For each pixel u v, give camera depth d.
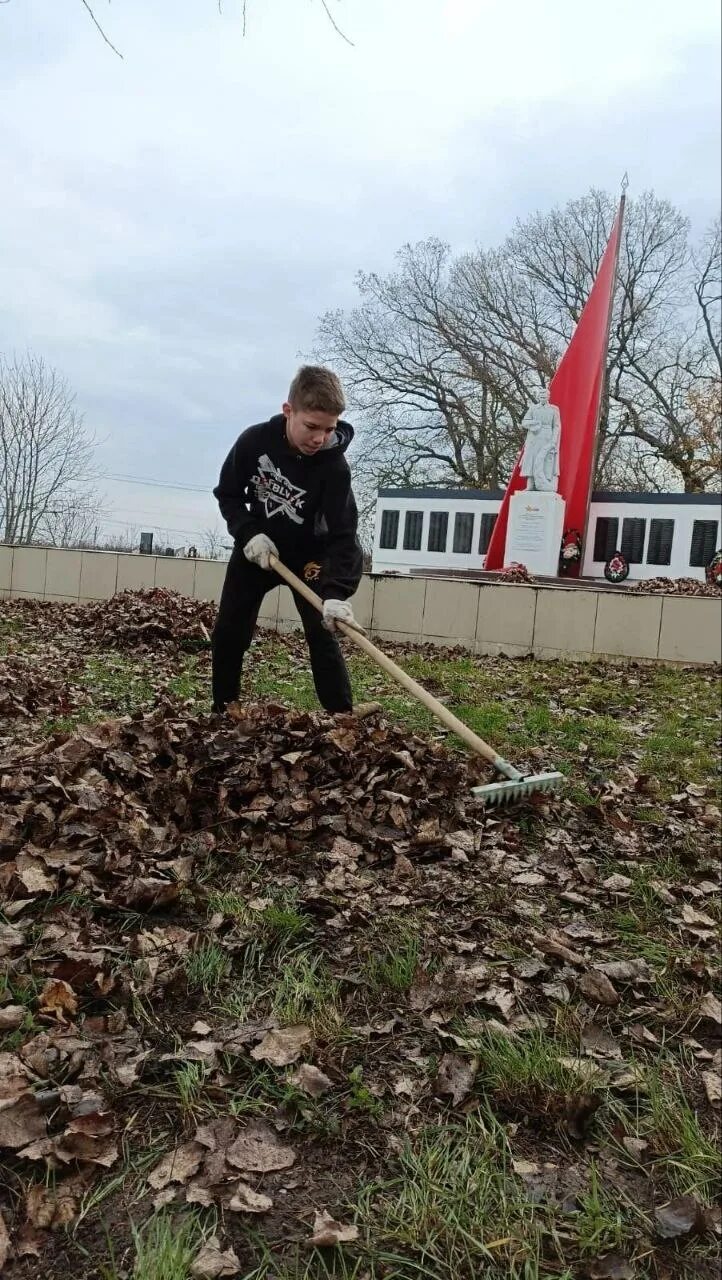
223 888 2.95
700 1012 2.49
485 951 2.69
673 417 36.31
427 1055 2.17
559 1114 1.99
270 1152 1.80
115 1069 1.98
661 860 3.61
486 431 37.94
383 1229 1.63
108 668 7.80
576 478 26.98
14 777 3.37
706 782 4.98
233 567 4.50
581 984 2.55
